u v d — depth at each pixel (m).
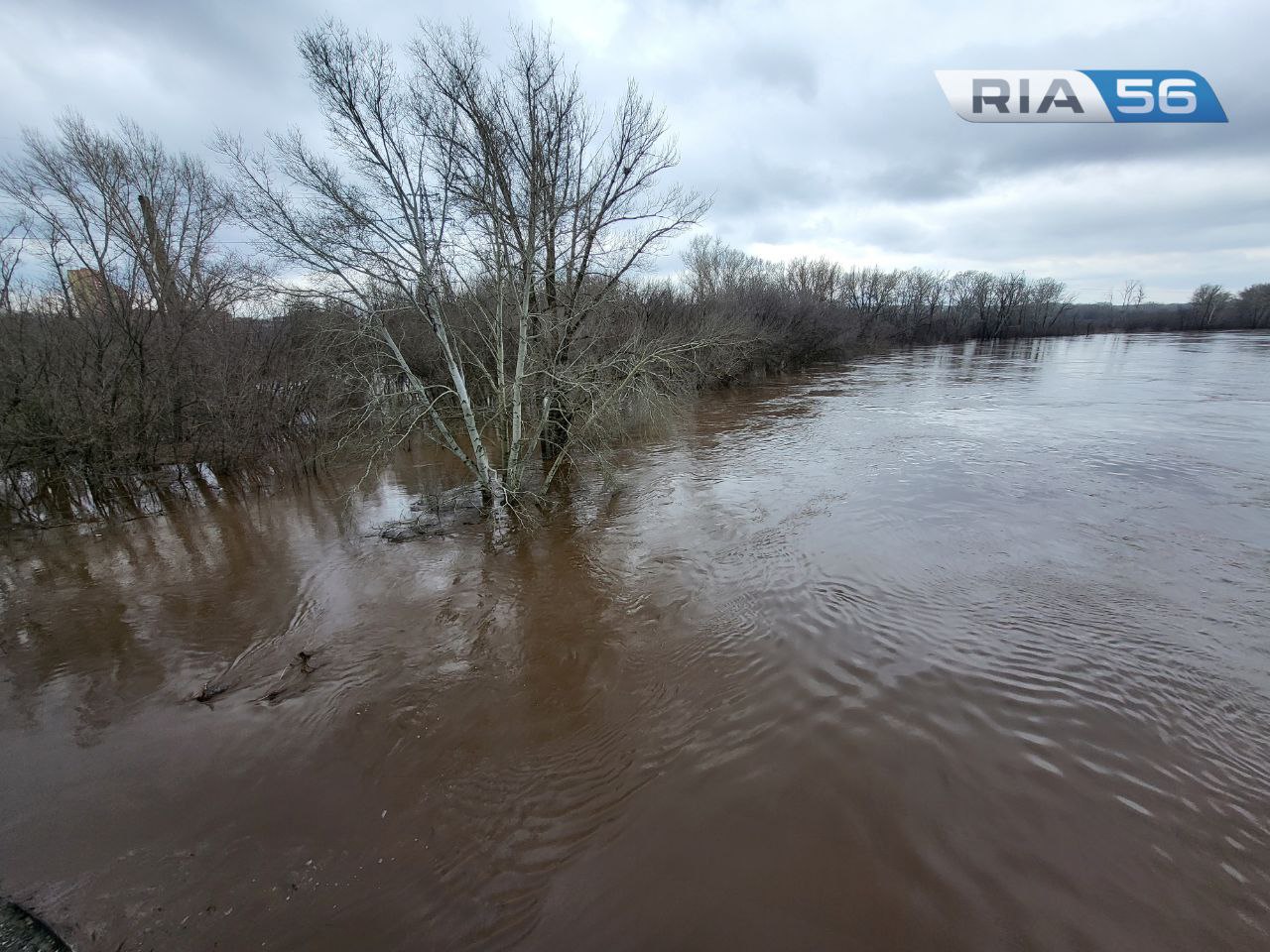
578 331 13.61
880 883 4.33
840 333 46.56
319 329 12.30
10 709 6.80
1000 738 5.66
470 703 6.61
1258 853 4.43
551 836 4.86
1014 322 80.75
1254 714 5.82
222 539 12.31
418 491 15.40
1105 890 4.21
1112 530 10.38
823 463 15.88
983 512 11.47
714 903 4.22
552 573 9.95
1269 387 26.84
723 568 9.71
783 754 5.62
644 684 6.85
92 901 4.36
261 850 4.80
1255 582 8.38
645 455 18.14
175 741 6.13
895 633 7.52
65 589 10.07
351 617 8.70
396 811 5.16
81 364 15.84
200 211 19.17
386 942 4.03
